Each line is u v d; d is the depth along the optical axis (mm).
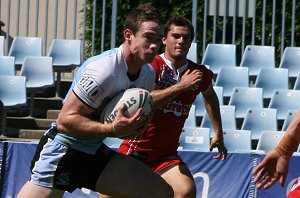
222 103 28469
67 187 13453
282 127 28562
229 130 25469
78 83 12906
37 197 13367
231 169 19969
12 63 30234
